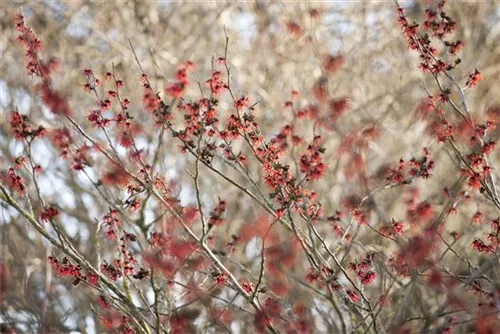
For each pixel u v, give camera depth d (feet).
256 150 24.02
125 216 26.30
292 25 43.27
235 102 23.53
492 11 47.83
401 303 26.40
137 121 32.48
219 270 23.97
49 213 23.16
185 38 45.32
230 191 35.17
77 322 32.19
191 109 23.49
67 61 42.57
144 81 23.97
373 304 26.45
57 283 33.24
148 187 22.68
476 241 24.72
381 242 29.94
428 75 41.75
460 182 30.63
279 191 23.12
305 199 24.47
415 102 41.34
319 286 28.40
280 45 43.73
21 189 23.77
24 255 34.27
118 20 44.73
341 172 34.01
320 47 44.62
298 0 44.98
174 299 24.82
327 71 40.73
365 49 44.75
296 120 36.73
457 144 30.81
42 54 39.83
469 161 24.86
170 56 42.88
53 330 31.50
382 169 33.04
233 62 42.80
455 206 28.63
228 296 29.30
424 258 24.52
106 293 23.59
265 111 38.50
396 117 41.50
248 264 30.30
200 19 45.80
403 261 24.85
